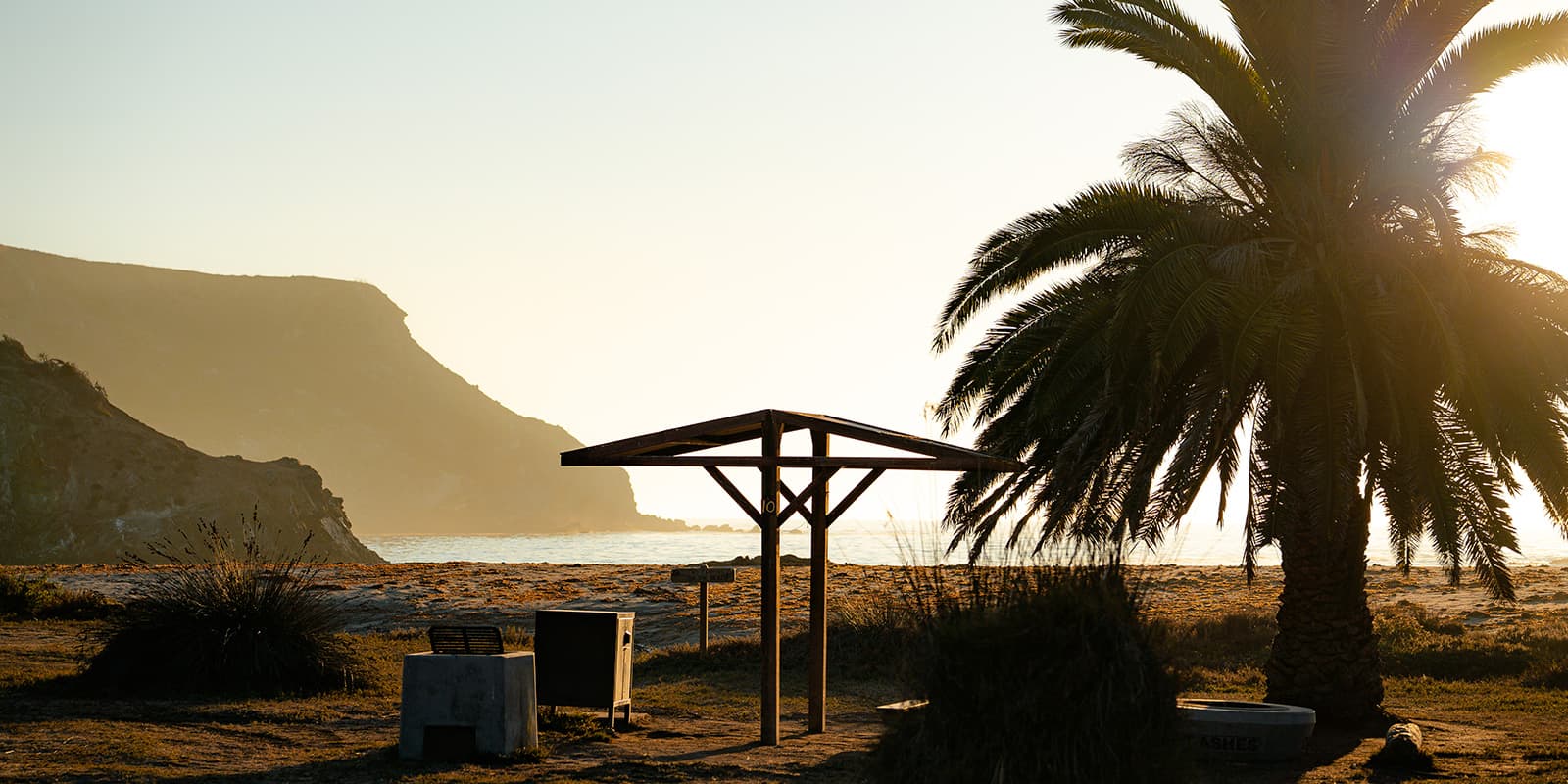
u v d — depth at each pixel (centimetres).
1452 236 1405
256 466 19012
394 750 1171
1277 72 1582
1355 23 1547
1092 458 1503
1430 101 1510
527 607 3456
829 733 1398
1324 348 1445
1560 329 1410
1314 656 1571
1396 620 2756
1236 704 1341
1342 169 1518
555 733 1317
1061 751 801
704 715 1562
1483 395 1389
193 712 1407
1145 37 1569
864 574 4128
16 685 1569
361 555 19325
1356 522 1573
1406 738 1241
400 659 2111
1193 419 1487
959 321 1616
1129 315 1380
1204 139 1583
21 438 17350
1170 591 3547
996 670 822
